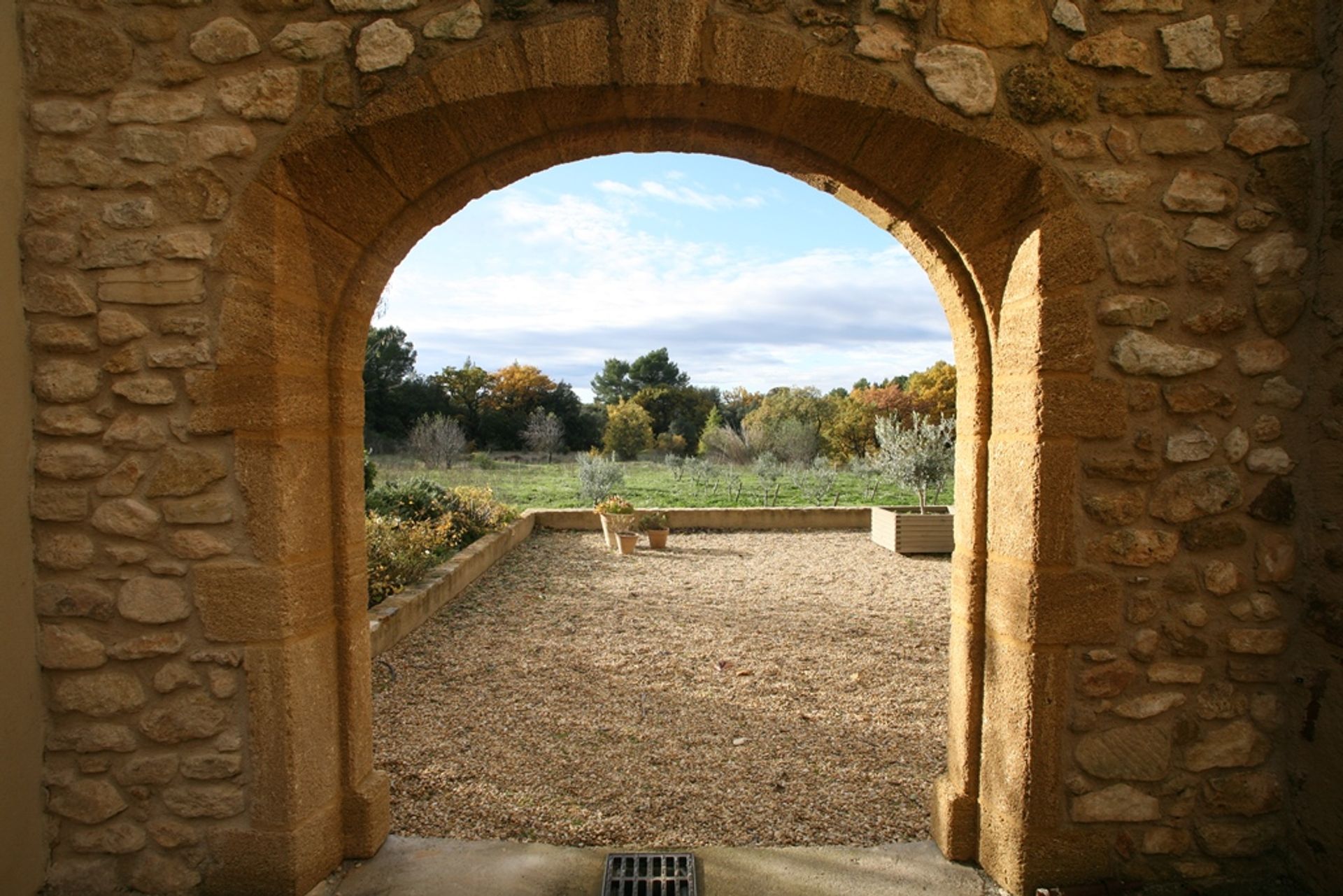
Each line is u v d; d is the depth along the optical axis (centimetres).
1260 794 232
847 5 214
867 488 1435
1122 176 222
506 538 846
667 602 621
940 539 852
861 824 275
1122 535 225
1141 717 229
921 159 227
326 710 238
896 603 621
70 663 218
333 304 238
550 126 229
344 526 244
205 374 215
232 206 213
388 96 210
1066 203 219
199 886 224
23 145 212
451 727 360
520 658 466
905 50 215
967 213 233
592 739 347
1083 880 230
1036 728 226
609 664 457
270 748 221
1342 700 213
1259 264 224
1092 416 222
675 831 269
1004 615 236
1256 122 223
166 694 221
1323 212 220
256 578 218
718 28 209
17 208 210
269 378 215
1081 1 220
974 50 217
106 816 221
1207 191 223
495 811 282
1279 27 221
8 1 207
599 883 236
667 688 416
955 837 249
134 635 219
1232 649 229
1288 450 226
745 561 815
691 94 216
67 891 221
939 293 263
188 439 217
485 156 235
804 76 212
